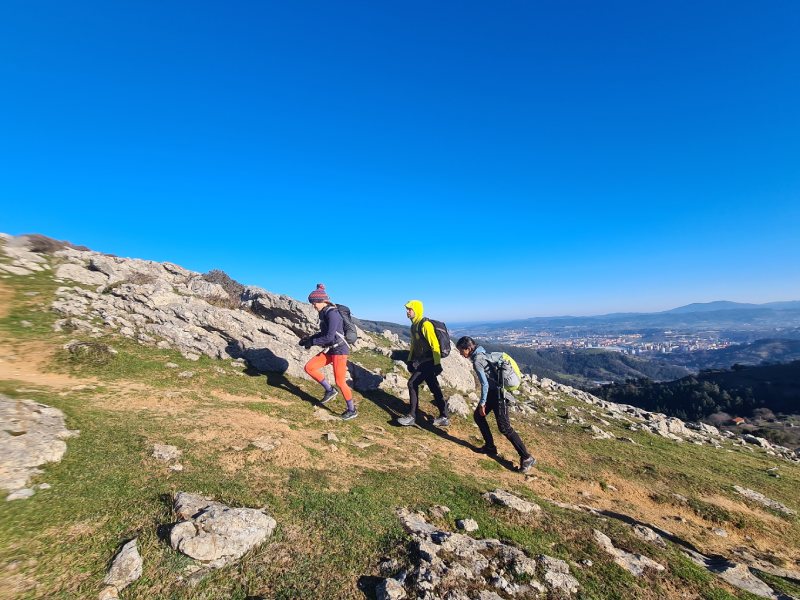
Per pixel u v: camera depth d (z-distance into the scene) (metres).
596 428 13.45
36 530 4.15
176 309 13.20
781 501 10.23
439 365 10.24
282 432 7.90
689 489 9.63
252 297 16.59
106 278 15.53
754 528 8.26
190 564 4.04
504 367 8.91
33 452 5.30
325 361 9.98
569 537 5.89
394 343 20.14
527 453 8.77
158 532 4.38
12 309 11.57
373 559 4.62
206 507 4.80
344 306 9.98
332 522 5.15
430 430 10.34
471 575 4.55
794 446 31.19
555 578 4.80
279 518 5.04
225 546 4.29
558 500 7.73
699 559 6.38
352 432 8.91
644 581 5.14
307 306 15.38
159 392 8.97
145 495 5.02
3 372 8.47
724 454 14.09
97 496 4.86
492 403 9.01
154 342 11.76
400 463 7.74
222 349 12.16
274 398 10.06
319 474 6.44
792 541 8.13
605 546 5.79
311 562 4.41
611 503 8.25
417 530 5.30
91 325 11.70
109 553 4.06
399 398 12.24
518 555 5.07
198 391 9.55
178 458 6.08
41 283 13.68
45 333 10.75
